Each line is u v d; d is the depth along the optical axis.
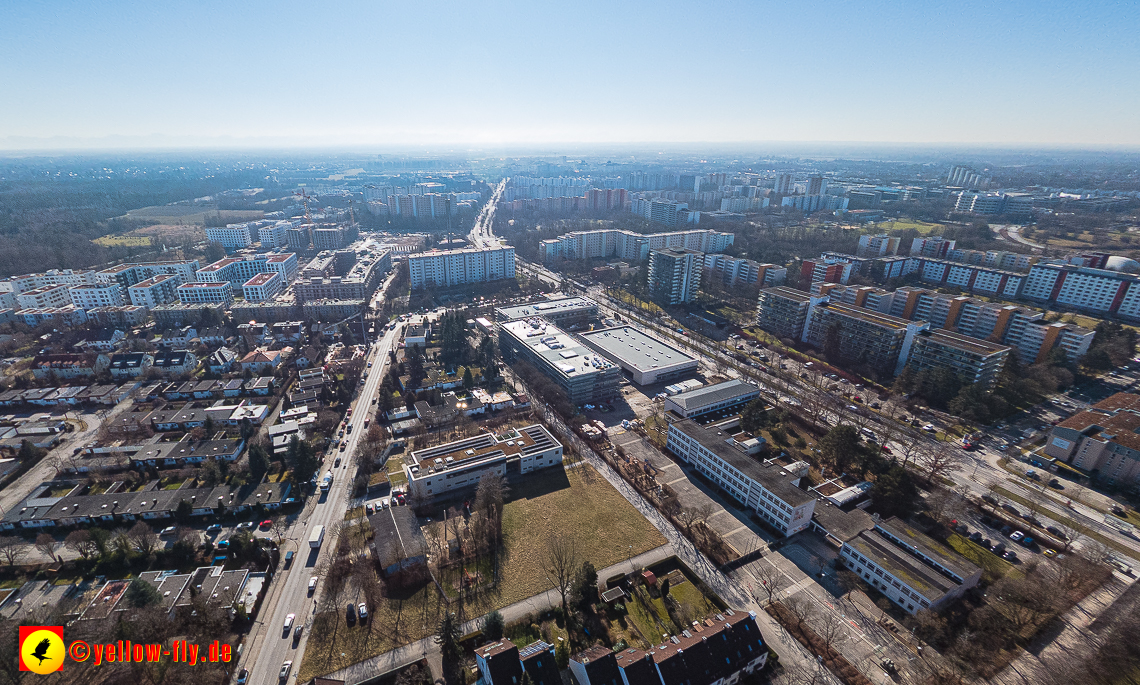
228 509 172.88
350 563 153.25
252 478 189.12
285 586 146.88
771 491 168.12
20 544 160.88
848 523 163.75
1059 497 181.50
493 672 111.00
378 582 147.00
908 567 143.50
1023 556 156.50
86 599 141.50
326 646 128.75
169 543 160.25
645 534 166.62
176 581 143.75
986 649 125.81
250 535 155.88
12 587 145.62
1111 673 120.06
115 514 168.75
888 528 159.38
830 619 136.25
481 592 144.25
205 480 186.50
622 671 111.25
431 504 179.12
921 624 130.88
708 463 193.62
